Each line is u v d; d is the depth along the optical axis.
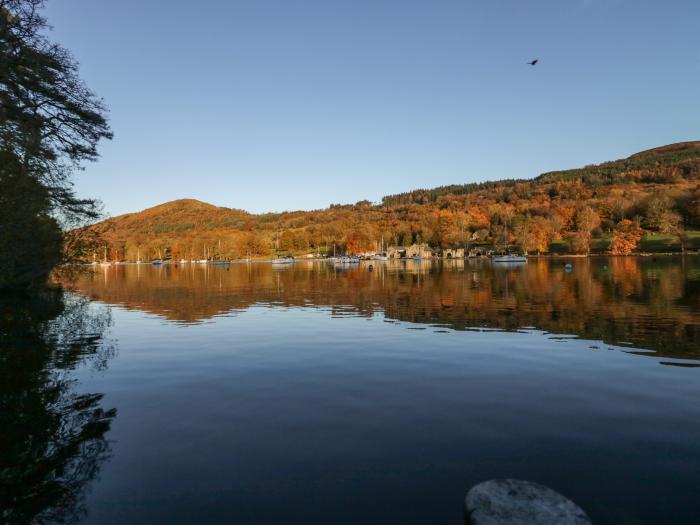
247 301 30.47
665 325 17.58
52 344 15.56
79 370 11.89
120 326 19.70
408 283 43.59
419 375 11.02
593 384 10.05
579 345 14.21
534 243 138.12
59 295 35.72
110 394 9.76
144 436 7.43
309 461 6.46
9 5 20.14
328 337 16.30
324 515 5.12
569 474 6.00
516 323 18.67
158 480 5.96
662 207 145.88
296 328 18.52
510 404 8.80
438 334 16.50
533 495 5.04
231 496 5.55
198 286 47.22
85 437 7.40
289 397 9.41
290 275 67.19
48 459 6.61
